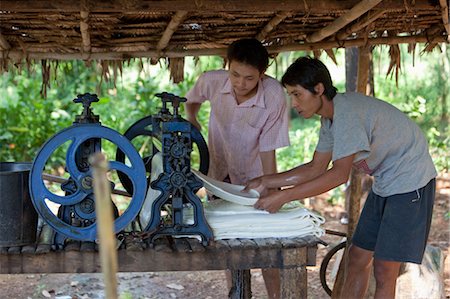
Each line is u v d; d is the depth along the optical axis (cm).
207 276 558
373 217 360
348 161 311
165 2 307
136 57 411
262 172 395
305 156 888
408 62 1005
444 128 930
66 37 379
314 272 558
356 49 582
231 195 305
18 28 359
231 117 386
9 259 283
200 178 310
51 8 298
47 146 275
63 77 955
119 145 280
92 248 286
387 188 340
